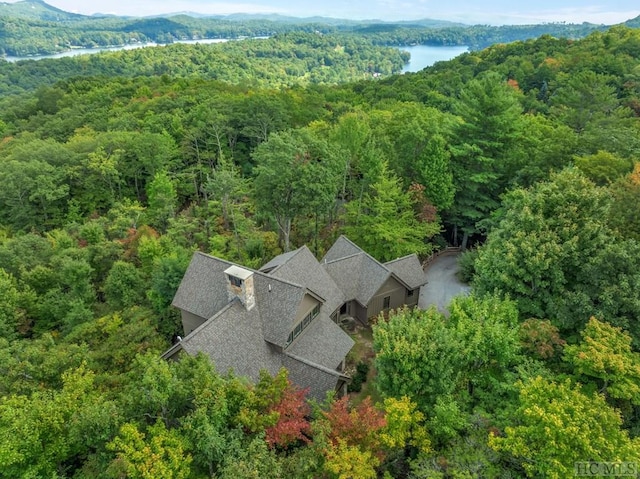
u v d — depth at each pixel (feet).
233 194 150.30
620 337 60.64
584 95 182.29
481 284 84.64
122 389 61.26
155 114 249.14
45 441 50.29
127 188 203.21
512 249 74.79
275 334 76.23
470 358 61.77
